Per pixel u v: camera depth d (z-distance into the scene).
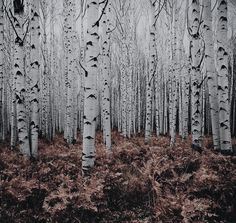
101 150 9.36
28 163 7.85
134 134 22.48
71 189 5.90
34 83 8.63
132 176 6.75
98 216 5.49
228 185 5.89
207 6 8.18
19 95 8.34
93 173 6.32
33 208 5.67
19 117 8.35
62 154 9.20
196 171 6.75
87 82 6.49
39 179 6.71
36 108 8.67
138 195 6.16
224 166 6.71
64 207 5.23
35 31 8.64
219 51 7.89
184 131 16.70
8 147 13.37
